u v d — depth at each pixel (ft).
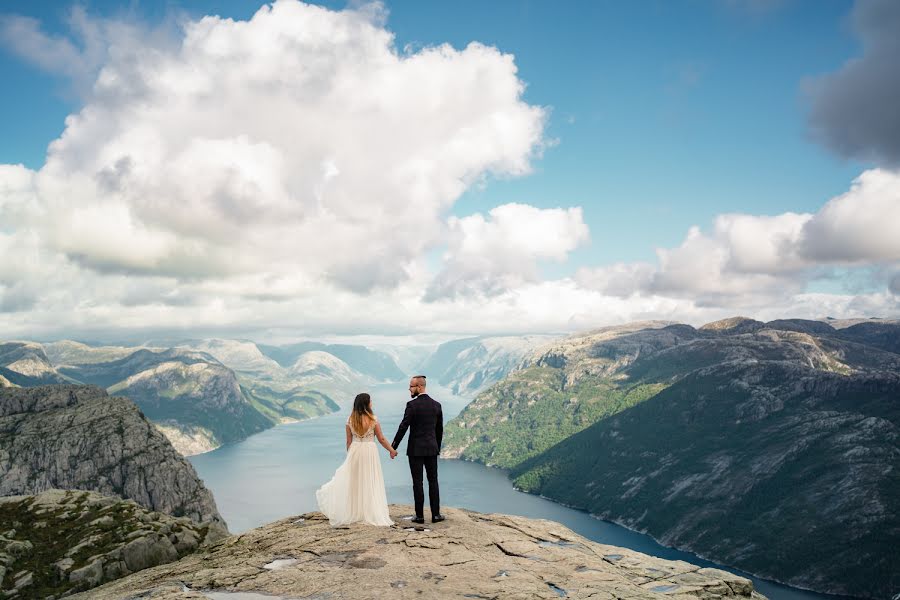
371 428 65.72
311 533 61.62
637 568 53.83
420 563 50.29
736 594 48.78
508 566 50.88
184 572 55.67
